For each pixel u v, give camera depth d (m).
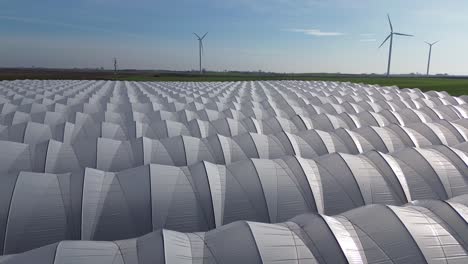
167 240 14.30
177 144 30.61
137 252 13.98
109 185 21.50
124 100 61.00
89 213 19.45
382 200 22.84
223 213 20.98
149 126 38.09
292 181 22.91
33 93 69.44
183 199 20.95
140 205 20.23
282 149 32.78
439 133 39.94
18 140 33.06
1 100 55.91
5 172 25.48
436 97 76.38
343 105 59.06
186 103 57.16
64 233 18.73
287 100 63.88
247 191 22.02
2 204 19.00
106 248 14.22
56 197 20.03
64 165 27.16
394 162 25.69
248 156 31.38
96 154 27.98
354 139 35.25
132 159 28.38
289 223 16.45
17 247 18.03
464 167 25.59
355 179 23.27
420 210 17.02
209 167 23.33
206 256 14.18
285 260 13.88
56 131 35.03
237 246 14.38
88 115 43.12
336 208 22.22
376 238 15.24
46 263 12.96
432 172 24.78
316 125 44.91
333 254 14.21
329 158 25.45
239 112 49.94
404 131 38.22
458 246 14.88
